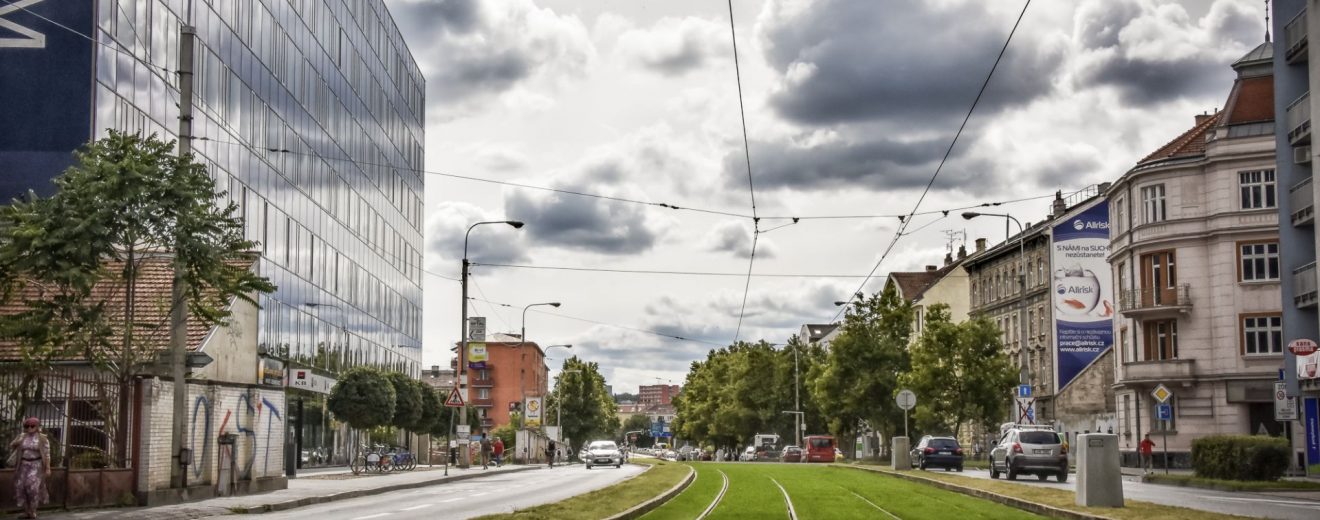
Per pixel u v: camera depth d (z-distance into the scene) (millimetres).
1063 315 74688
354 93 67250
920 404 66000
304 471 54438
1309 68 40812
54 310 25953
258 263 39312
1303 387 42031
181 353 28125
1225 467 37094
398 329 79375
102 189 25453
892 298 75812
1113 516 20297
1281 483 34844
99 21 35594
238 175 45344
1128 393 62375
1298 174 44656
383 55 76312
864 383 74000
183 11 41125
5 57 35375
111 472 26078
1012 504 26188
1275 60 45375
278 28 51844
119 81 36906
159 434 27828
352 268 65312
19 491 22266
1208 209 57562
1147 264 59875
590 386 146875
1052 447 41531
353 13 67375
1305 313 44125
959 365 65812
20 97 35250
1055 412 72625
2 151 35000
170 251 26906
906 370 74438
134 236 25578
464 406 52062
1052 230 75688
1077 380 71750
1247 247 56406
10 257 24844
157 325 28422
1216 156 57094
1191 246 58062
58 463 25703
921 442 55531
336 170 62156
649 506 25844
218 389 31219
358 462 52188
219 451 31125
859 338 75188
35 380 25578
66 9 35375
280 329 50188
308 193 56156
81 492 25203
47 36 35375
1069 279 75062
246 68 47000
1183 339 58031
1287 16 44938
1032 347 80562
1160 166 59219
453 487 41094
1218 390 56656
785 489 34406
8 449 24953
